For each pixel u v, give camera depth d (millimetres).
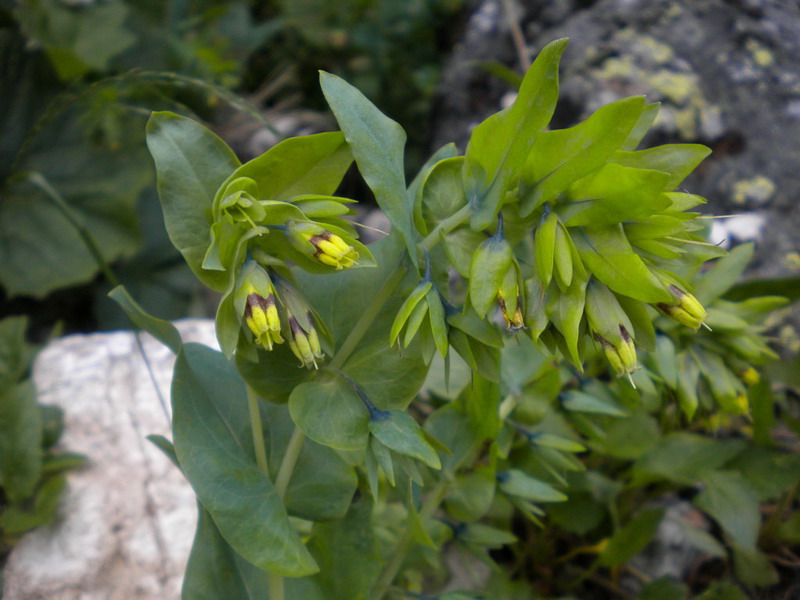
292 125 557
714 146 409
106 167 501
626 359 172
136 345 377
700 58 429
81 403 351
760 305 271
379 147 180
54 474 330
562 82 429
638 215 164
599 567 327
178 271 515
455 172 189
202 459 183
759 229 385
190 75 521
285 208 172
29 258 483
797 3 475
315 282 211
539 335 175
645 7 449
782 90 423
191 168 180
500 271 172
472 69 498
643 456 306
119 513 320
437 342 177
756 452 312
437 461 178
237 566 213
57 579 302
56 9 505
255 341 178
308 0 595
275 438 219
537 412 251
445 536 254
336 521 222
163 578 307
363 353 206
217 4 594
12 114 502
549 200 174
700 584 318
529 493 245
